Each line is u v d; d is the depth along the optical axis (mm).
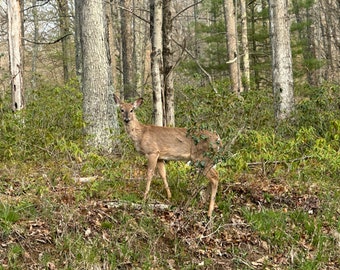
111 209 7305
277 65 12703
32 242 6371
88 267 6195
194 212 7527
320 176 9227
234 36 19328
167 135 8109
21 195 7449
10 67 12922
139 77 20484
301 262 6953
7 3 12867
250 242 7266
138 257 6578
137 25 21047
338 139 9375
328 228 7750
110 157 9758
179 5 33656
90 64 11039
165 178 8156
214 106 10148
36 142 9484
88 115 10891
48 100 11664
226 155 7547
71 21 24578
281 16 12680
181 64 22203
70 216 6758
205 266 6699
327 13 26688
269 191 8500
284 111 11883
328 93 12008
